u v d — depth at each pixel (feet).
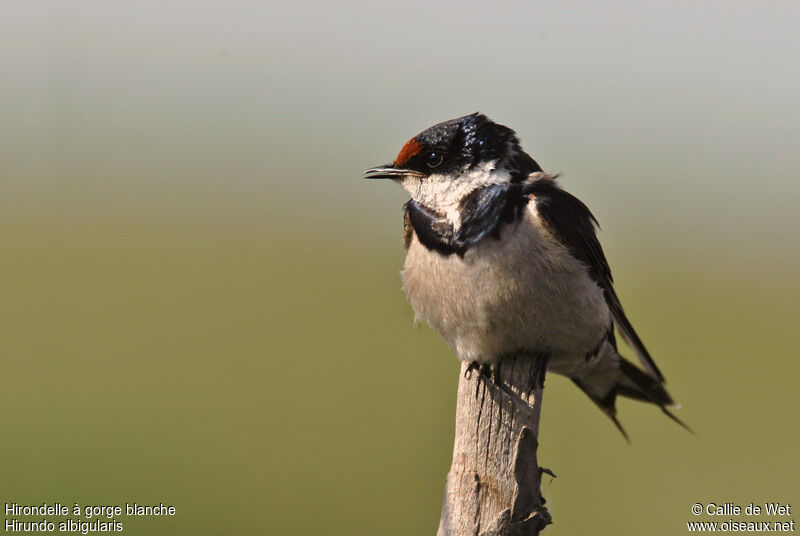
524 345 35.37
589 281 35.47
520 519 30.07
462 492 30.89
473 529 30.42
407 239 37.42
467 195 35.27
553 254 34.17
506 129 36.17
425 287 35.73
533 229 34.24
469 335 35.55
